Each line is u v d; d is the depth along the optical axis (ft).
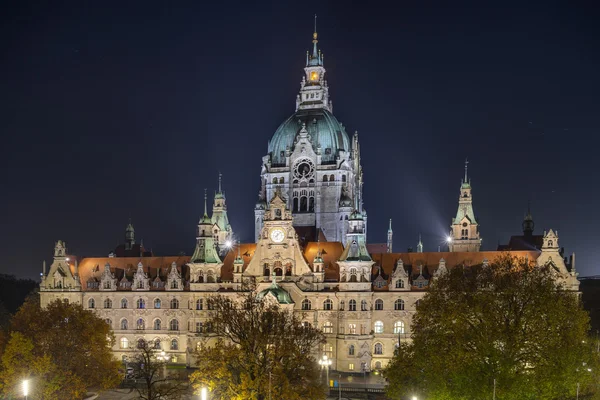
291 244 547.90
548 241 517.14
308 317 533.55
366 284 525.75
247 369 332.60
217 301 402.72
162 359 537.24
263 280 546.67
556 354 274.98
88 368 389.60
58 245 595.06
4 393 353.72
